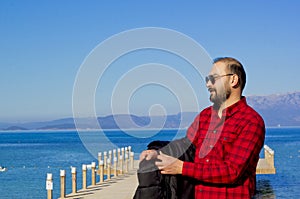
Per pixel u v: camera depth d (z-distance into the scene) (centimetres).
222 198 366
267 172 2039
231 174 357
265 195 1953
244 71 386
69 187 2380
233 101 383
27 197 2078
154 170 353
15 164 4353
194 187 368
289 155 5188
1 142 11912
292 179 2564
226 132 375
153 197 352
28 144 10238
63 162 4469
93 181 1800
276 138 12088
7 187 2514
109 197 1468
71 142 10950
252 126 369
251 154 363
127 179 1834
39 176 3209
